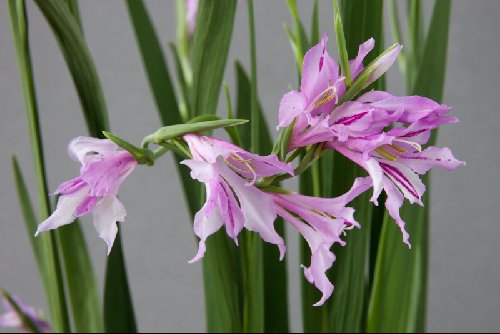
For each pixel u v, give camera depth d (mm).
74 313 861
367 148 624
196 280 1633
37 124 774
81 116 1592
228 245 836
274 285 858
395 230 830
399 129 627
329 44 1448
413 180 646
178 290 1639
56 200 820
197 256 607
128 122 1589
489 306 1600
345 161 795
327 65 626
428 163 647
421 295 882
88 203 635
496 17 1529
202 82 791
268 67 1548
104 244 1571
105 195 628
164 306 1643
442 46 808
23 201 879
